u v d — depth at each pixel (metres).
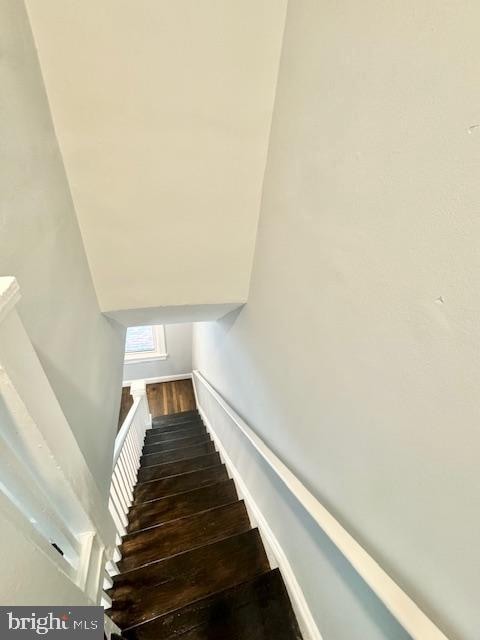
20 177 0.74
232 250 1.41
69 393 0.93
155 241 1.29
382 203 0.61
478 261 0.43
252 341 1.58
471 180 0.43
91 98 0.96
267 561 1.53
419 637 0.54
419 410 0.56
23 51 0.79
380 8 0.56
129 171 1.11
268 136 1.14
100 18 0.85
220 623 1.23
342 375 0.81
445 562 0.54
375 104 0.60
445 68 0.45
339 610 0.96
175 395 4.64
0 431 0.60
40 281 0.80
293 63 0.91
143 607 1.34
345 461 0.83
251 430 1.61
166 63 0.94
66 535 0.81
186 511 1.95
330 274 0.83
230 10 0.89
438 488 0.54
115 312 1.44
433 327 0.52
